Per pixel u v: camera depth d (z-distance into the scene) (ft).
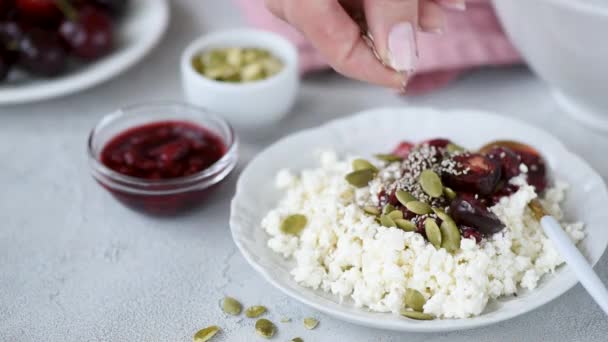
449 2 1.74
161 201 1.97
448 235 1.73
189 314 1.80
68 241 1.98
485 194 1.83
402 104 2.35
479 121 2.10
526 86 2.39
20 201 2.08
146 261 1.93
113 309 1.82
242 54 2.30
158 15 2.55
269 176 2.02
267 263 1.79
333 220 1.81
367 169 1.89
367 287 1.71
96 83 2.34
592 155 2.15
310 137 2.09
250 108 2.19
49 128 2.30
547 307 1.79
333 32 1.65
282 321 1.78
